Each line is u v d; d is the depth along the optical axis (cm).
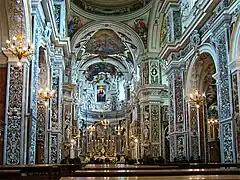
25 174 723
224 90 1278
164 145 2511
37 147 1429
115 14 2594
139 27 2597
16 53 931
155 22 2525
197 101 1468
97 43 3003
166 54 1877
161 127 2539
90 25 2592
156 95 2564
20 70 1056
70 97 2462
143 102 2578
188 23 1747
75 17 2553
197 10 1587
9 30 1060
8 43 955
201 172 435
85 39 2744
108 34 2833
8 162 1011
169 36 1897
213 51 1405
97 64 3819
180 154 1727
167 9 1955
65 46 1755
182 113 1762
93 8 2566
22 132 1030
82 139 3678
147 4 2503
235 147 1189
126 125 3484
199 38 1552
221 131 1291
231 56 1241
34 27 1133
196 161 1456
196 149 1645
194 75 1688
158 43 2583
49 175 769
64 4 1877
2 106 1043
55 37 1656
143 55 2597
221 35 1308
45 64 1474
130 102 3306
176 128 1762
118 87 3969
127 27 2606
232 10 1239
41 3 1253
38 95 1306
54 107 1692
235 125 1195
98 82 4056
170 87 1866
